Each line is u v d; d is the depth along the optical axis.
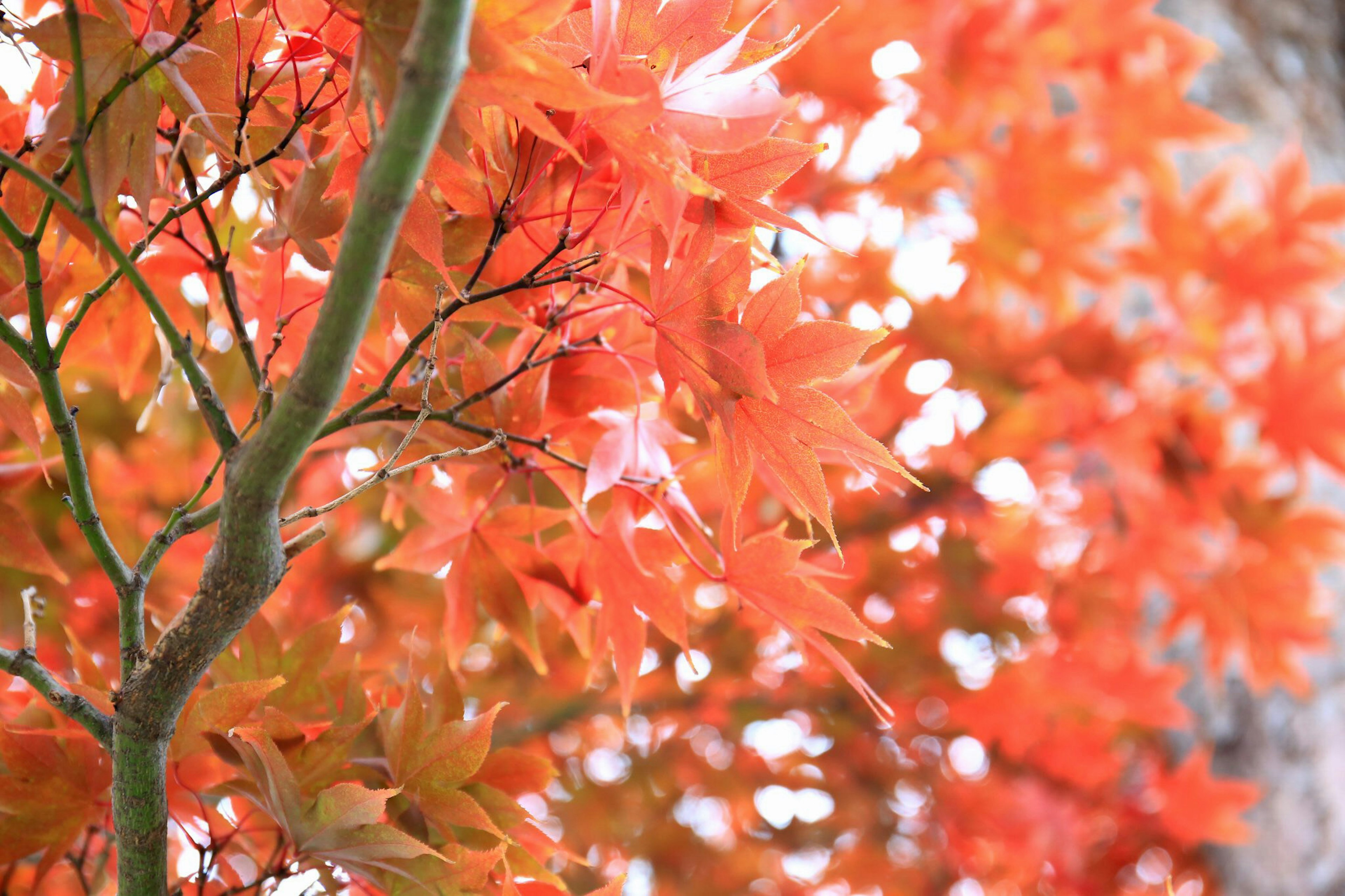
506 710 1.33
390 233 0.63
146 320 0.76
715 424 0.70
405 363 0.69
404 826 0.71
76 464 0.67
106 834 0.72
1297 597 1.31
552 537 0.83
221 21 0.69
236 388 1.03
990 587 1.54
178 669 0.66
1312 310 1.32
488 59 0.65
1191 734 1.68
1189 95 1.95
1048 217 1.45
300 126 0.69
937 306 1.39
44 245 0.73
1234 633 1.36
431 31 0.62
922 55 1.38
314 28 0.69
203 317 0.81
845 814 1.77
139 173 0.68
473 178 0.67
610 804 1.63
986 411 1.40
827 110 1.35
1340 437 1.25
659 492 0.73
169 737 0.67
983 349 1.37
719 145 0.68
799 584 0.71
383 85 0.66
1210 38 2.04
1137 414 1.34
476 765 0.70
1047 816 1.58
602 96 0.65
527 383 0.72
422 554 0.75
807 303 1.42
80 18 0.67
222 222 0.75
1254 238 1.31
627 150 0.68
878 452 0.68
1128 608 1.51
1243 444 1.64
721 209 0.69
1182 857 1.62
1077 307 1.72
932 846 1.73
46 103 0.72
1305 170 1.30
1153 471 1.35
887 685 1.59
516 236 0.72
